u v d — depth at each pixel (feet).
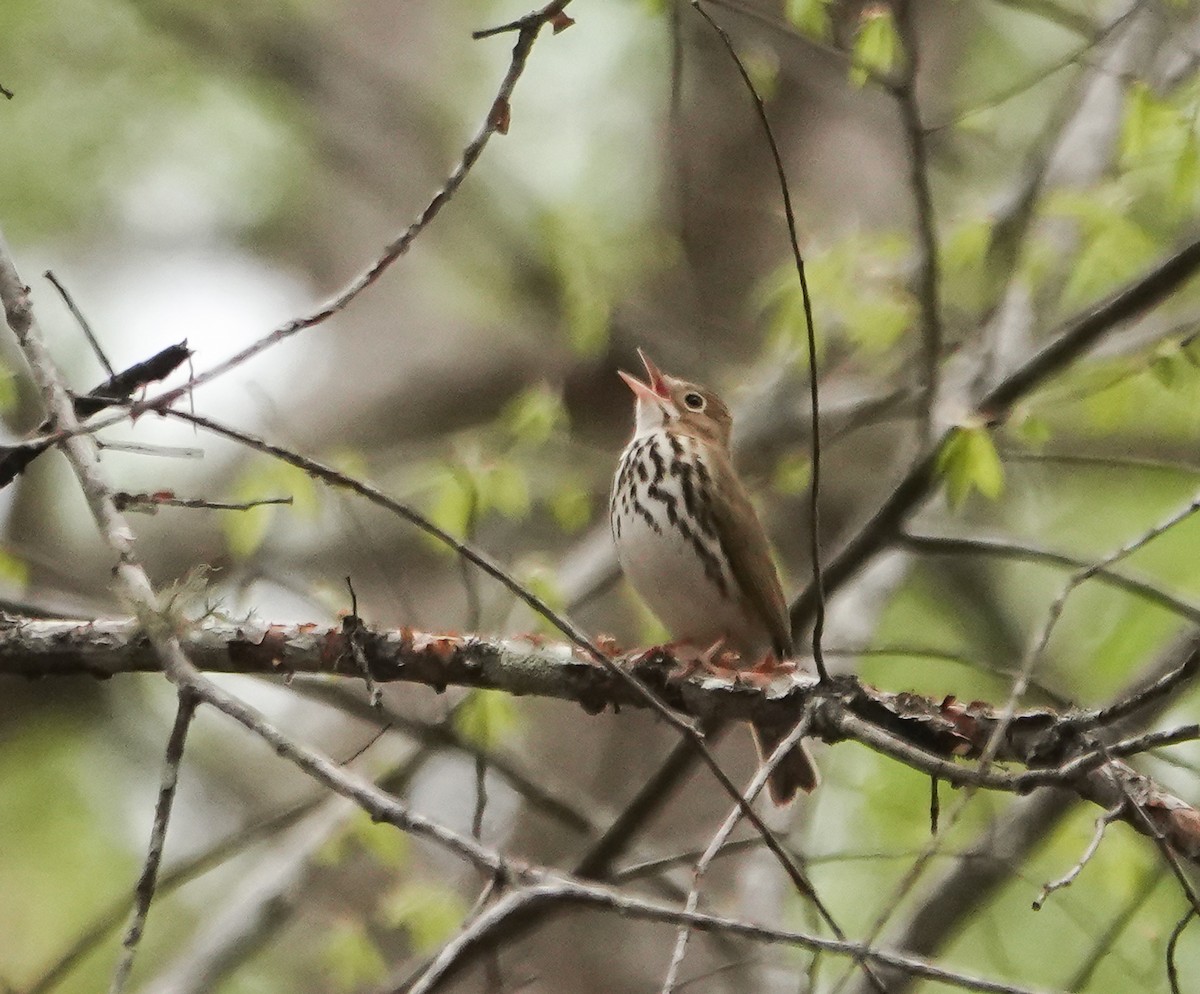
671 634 36.83
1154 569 44.75
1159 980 35.35
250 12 53.16
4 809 47.75
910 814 39.45
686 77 51.83
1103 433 43.19
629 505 36.52
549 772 41.70
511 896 18.02
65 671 24.56
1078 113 42.50
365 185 54.03
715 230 50.83
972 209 41.19
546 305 52.39
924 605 48.65
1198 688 35.81
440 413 53.21
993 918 40.50
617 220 49.73
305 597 32.04
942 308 39.27
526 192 51.13
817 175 51.62
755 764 42.16
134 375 25.21
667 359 48.85
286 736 18.67
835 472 50.88
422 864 41.57
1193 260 32.89
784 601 36.04
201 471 49.85
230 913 36.27
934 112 47.50
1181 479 44.91
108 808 48.08
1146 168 36.73
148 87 51.62
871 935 18.98
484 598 41.34
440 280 53.98
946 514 46.60
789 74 49.24
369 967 35.81
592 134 51.01
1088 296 38.55
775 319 45.70
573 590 41.14
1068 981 38.55
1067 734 24.02
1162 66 42.29
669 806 41.52
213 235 53.78
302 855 36.42
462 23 54.65
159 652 19.63
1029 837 37.32
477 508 36.06
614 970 39.99
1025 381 34.32
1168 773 36.35
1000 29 50.34
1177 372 35.06
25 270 50.47
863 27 33.24
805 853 33.76
